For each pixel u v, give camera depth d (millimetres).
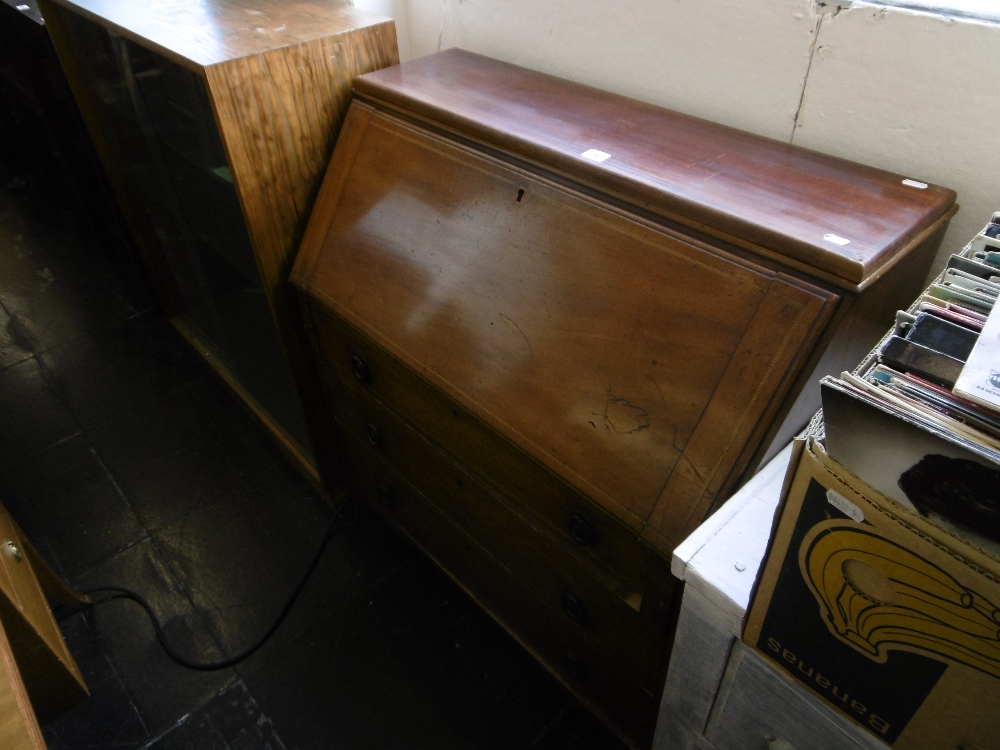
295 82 1134
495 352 944
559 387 879
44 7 1485
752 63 984
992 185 838
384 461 1391
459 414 1024
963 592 433
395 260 1078
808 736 677
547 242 905
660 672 958
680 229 806
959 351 508
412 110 1085
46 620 1127
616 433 828
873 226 747
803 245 708
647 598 875
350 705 1343
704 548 665
